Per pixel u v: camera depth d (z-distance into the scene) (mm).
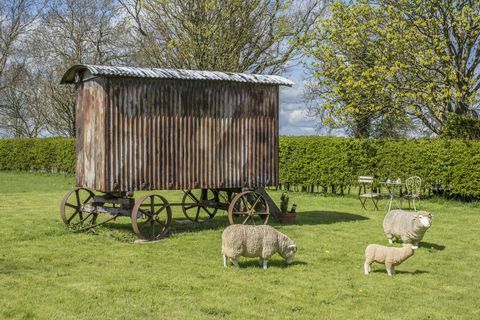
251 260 12500
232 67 35094
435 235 16375
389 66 27219
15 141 44906
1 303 9039
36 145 43469
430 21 26188
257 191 17891
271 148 17828
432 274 11547
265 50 36688
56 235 15398
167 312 8633
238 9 34375
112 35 47156
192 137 16438
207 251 13398
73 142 40375
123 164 15328
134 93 15516
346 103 29156
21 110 58000
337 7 28422
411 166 25875
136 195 27531
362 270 11742
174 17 34438
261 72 37156
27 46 49312
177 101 16203
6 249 13484
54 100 49031
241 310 8789
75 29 47219
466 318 8703
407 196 21453
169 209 15336
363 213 21266
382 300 9539
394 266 11438
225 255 11688
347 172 27562
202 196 19000
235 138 17172
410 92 26953
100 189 15242
